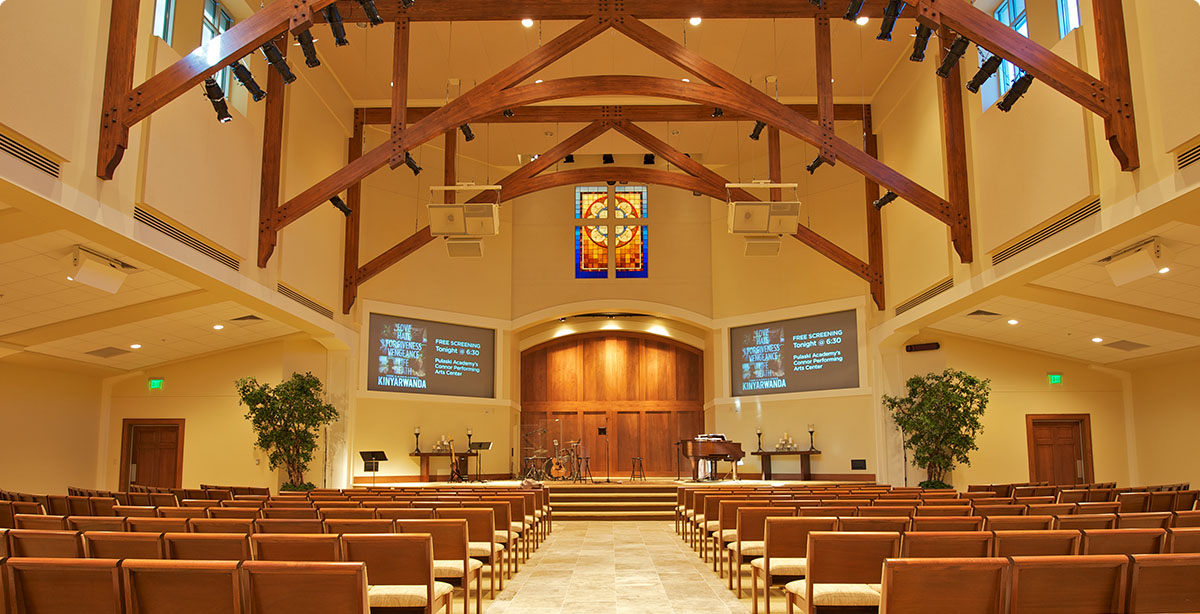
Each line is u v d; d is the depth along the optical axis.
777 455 17.84
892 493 9.10
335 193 12.07
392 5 12.24
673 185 16.59
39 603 3.32
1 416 13.69
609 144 18.92
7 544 4.37
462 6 12.10
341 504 7.94
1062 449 15.53
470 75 15.37
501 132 18.00
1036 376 15.59
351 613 3.33
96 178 7.91
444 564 5.61
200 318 12.80
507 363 19.69
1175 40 7.30
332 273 15.24
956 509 6.25
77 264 8.75
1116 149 8.07
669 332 20.83
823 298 17.64
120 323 12.08
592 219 20.38
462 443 18.42
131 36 8.34
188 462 15.43
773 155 14.42
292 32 8.84
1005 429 15.48
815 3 10.16
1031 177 10.02
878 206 12.73
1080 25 9.41
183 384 15.69
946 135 12.35
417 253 18.30
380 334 17.41
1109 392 15.53
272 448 14.69
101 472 15.50
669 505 15.48
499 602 6.51
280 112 12.56
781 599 6.58
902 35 13.84
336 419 15.12
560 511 15.49
